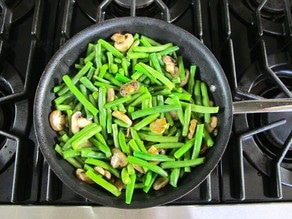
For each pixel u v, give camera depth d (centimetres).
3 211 39
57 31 47
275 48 46
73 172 38
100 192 37
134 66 42
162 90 41
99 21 43
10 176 40
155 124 39
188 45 41
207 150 39
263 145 42
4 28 44
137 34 42
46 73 39
